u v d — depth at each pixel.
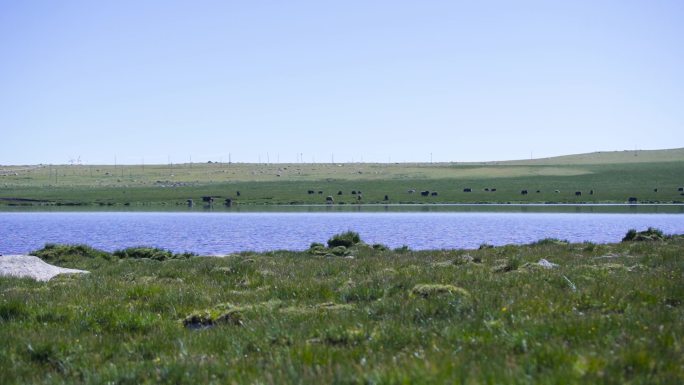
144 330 13.36
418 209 135.75
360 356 9.41
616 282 15.52
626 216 102.56
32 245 60.97
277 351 10.03
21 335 12.44
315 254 35.97
